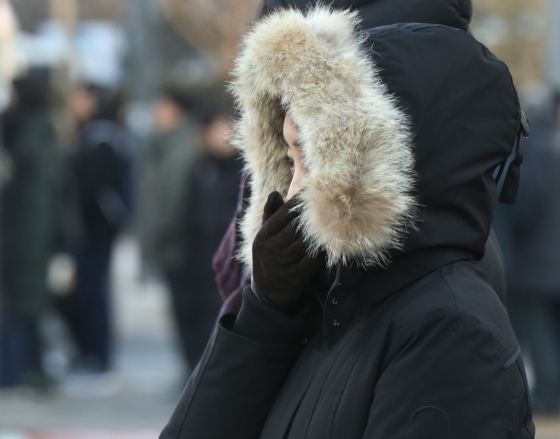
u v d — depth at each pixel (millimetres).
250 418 5492
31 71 18875
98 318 22312
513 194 5668
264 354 5465
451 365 4656
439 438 4578
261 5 6504
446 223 5086
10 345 19438
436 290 4949
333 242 4883
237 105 6055
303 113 5043
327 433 4918
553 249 17453
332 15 5359
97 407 19031
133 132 28781
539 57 50469
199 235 18266
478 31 50688
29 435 16562
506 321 4973
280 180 5898
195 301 18578
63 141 21016
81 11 58781
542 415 17750
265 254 5246
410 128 5008
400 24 5328
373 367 4910
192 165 18234
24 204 18719
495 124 5184
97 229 21688
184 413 5559
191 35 44969
